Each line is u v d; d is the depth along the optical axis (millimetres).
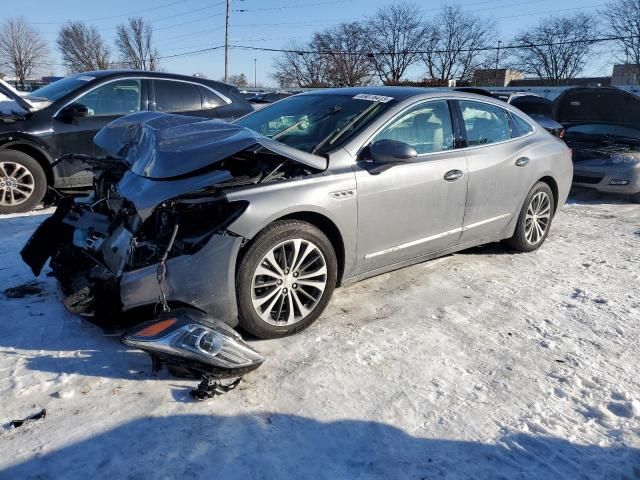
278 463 2354
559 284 4562
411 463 2400
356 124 3885
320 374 3037
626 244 5859
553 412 2797
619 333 3693
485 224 4703
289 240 3293
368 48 60625
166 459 2342
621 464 2447
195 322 2805
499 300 4176
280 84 64250
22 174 6312
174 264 2986
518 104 10305
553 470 2396
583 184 8320
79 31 67562
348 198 3547
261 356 2947
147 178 3072
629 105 8195
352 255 3709
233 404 2732
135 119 3830
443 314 3883
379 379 3021
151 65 66438
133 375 2938
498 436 2598
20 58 70625
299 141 3873
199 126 3492
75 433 2471
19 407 2635
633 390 3016
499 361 3270
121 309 3031
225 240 3068
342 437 2539
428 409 2773
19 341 3215
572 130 9172
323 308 3580
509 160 4758
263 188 3232
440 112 4324
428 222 4141
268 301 3324
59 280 3557
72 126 6488
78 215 3758
